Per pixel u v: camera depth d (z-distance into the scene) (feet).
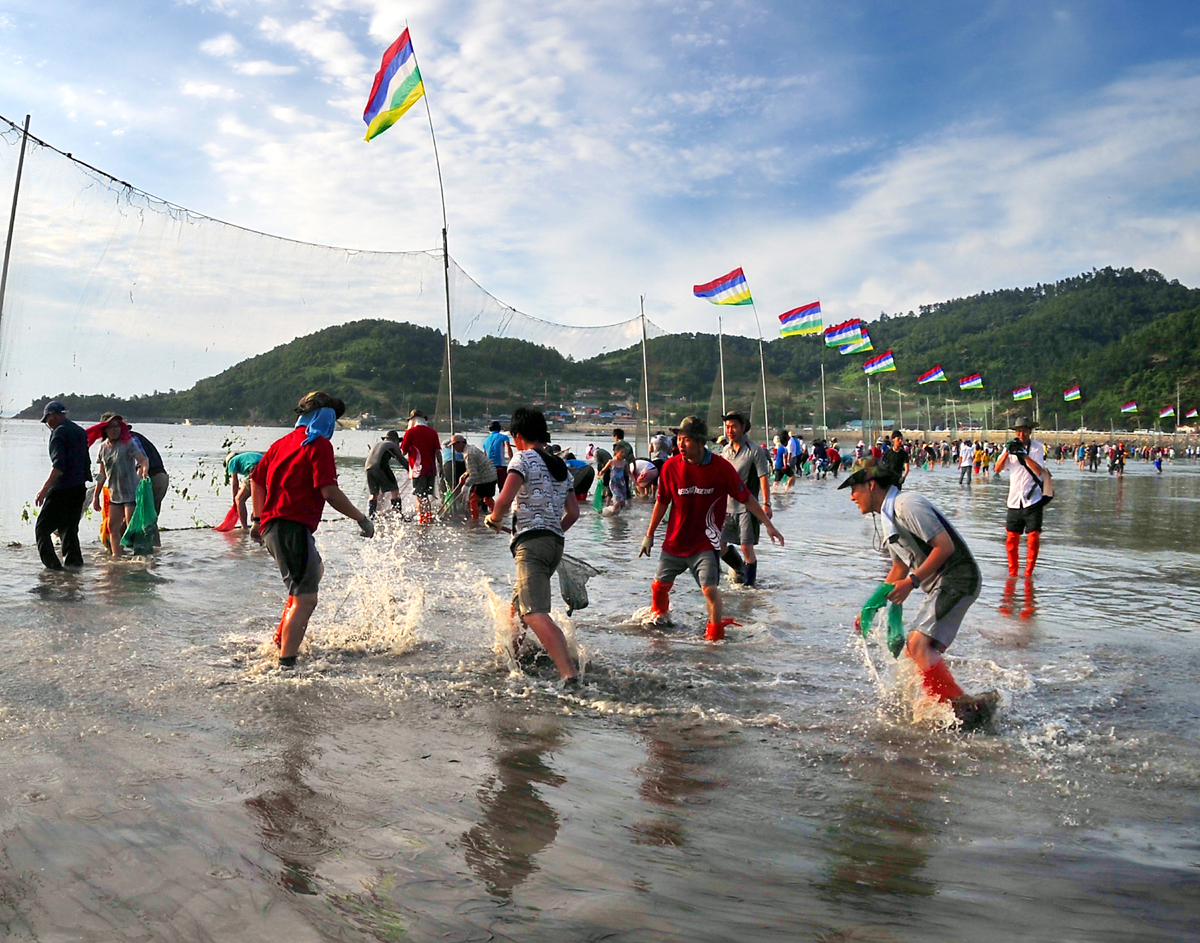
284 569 16.17
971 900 7.63
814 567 30.40
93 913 6.85
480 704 13.76
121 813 8.86
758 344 79.10
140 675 14.80
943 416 430.20
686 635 19.49
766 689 14.98
